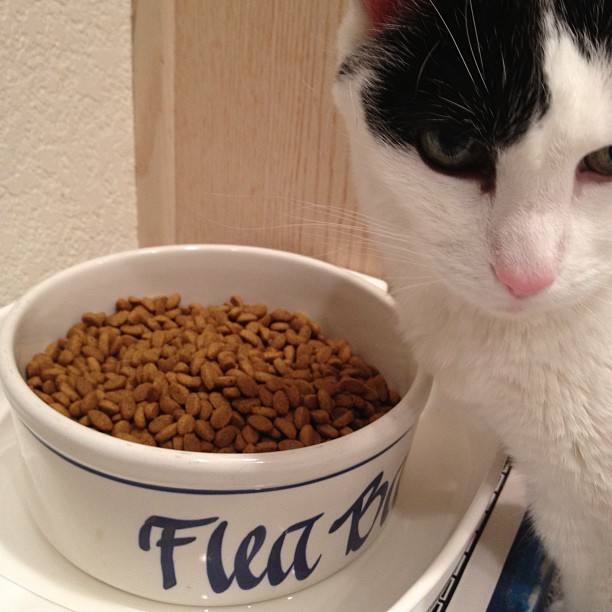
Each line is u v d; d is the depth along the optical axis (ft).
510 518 1.00
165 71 1.23
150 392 0.92
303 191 1.23
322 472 0.76
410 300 0.94
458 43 0.69
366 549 0.92
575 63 0.65
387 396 1.01
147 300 1.12
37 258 1.20
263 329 1.11
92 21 1.15
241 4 1.12
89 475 0.74
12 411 0.81
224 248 1.15
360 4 0.83
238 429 0.90
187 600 0.82
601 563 0.89
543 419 0.83
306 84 1.14
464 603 0.88
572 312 0.78
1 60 1.03
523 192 0.70
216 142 1.26
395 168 0.80
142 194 1.37
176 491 0.73
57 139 1.16
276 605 0.85
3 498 0.93
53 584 0.83
